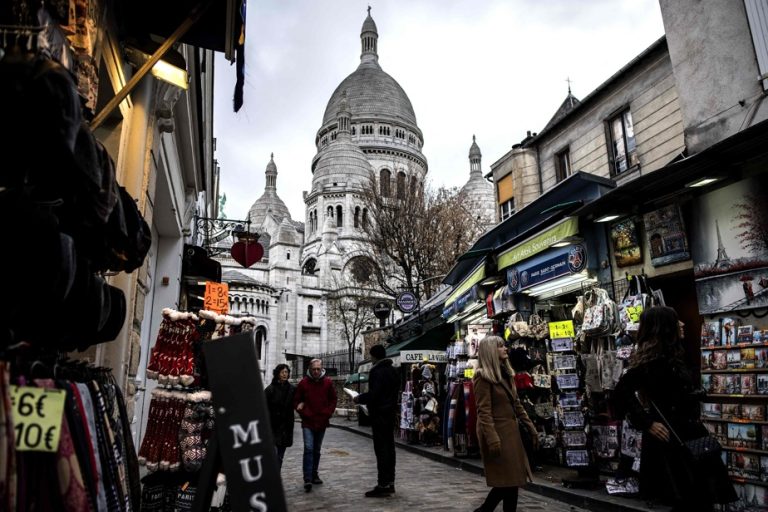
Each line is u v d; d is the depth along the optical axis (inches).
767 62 288.7
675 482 130.0
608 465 270.4
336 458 447.8
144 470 324.5
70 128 68.7
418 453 473.7
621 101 522.9
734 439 228.4
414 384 534.9
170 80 210.5
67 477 69.4
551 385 322.7
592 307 290.4
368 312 2076.8
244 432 73.9
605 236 316.5
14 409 65.0
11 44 79.5
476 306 494.0
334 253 3193.9
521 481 185.6
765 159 228.8
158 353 181.3
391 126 4131.4
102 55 171.6
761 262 227.8
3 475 56.2
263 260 3233.3
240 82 170.4
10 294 68.8
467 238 1104.8
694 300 279.0
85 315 91.4
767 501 213.5
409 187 1120.2
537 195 643.5
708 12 324.8
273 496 71.6
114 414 108.0
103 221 92.0
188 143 399.2
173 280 455.8
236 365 76.9
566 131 603.5
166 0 190.2
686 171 242.2
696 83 330.6
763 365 221.5
